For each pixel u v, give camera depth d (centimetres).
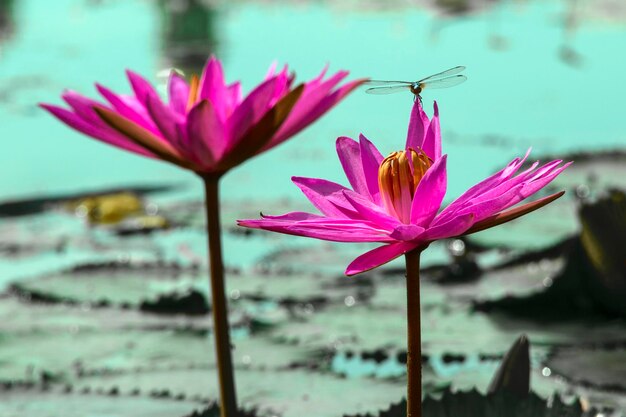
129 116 167
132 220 307
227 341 168
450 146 351
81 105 167
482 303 215
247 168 355
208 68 168
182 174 358
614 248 203
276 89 168
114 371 193
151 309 227
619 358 193
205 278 248
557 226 254
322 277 246
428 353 196
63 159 369
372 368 195
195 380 191
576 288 213
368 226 151
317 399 186
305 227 151
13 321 219
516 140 354
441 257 261
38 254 279
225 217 298
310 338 204
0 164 364
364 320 214
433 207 151
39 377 193
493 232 254
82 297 233
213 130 163
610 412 182
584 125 370
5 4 716
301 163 355
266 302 230
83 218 314
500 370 169
